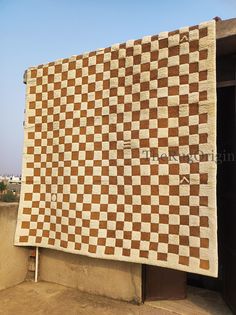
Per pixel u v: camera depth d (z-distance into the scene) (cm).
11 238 379
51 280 396
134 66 321
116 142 328
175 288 345
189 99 289
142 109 313
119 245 317
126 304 335
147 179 307
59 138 368
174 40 299
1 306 324
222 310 319
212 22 282
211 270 267
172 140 296
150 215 304
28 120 391
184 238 284
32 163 385
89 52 353
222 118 337
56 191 365
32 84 393
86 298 349
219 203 343
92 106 346
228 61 328
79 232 341
